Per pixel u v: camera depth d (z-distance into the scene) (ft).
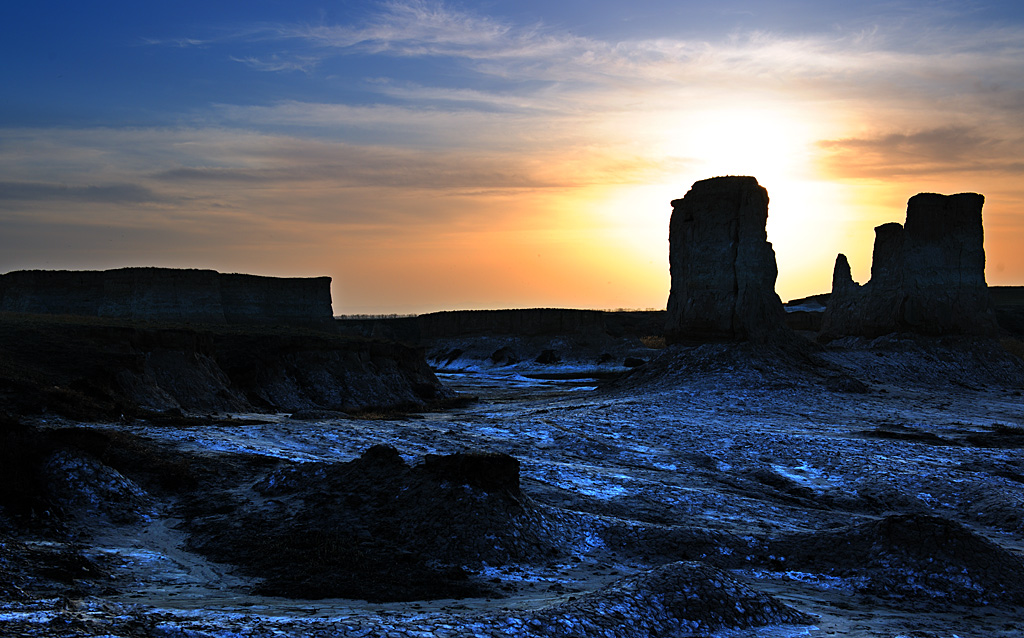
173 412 128.57
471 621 49.03
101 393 125.18
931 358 223.71
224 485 86.17
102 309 244.01
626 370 327.26
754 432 135.54
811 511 91.61
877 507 97.50
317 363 185.47
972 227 236.02
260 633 45.19
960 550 67.97
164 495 82.48
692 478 106.52
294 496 80.89
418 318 463.83
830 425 147.74
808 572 69.82
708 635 53.21
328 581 60.44
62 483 76.79
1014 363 228.02
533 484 93.15
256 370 170.81
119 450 87.56
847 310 253.24
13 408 104.94
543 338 366.84
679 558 71.51
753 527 82.12
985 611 62.44
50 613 44.19
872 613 60.75
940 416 161.07
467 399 203.82
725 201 209.26
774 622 56.08
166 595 56.90
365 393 184.03
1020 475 109.19
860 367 209.46
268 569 63.62
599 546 74.28
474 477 75.05
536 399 206.69
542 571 67.82
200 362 157.28
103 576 60.29
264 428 119.44
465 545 68.90
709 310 207.72
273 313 281.54
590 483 96.73
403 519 73.15
